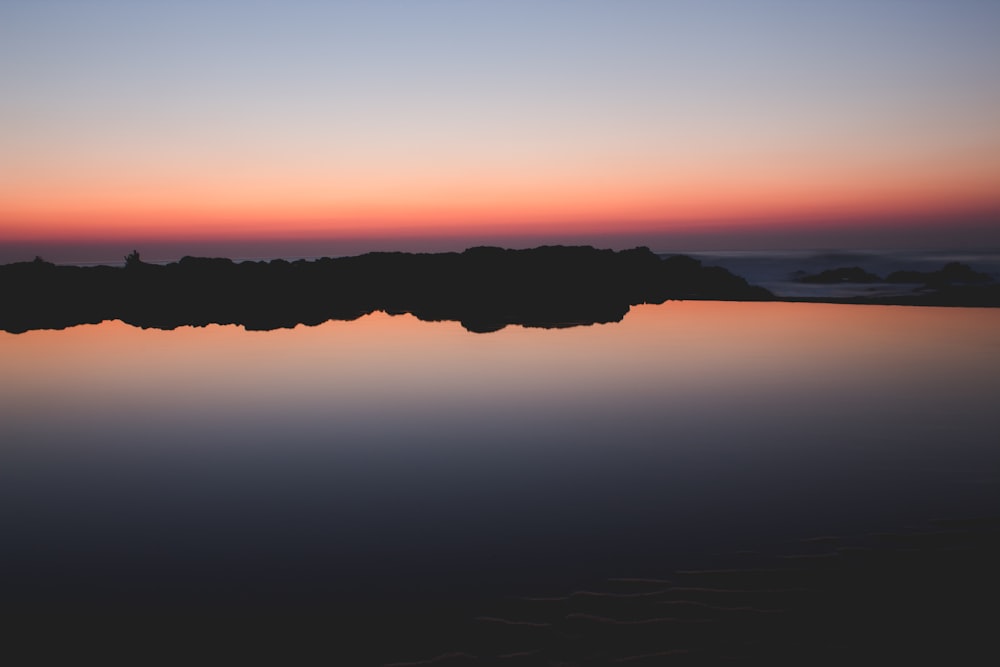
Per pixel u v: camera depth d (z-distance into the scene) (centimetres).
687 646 418
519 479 711
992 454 746
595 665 403
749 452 773
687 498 650
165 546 579
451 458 777
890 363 1217
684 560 529
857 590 476
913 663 396
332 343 1488
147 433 883
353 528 605
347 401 1020
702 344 1440
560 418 920
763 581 493
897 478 684
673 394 1031
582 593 485
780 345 1415
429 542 574
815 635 425
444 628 448
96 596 500
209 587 510
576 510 630
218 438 860
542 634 437
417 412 961
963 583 480
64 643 443
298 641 438
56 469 761
